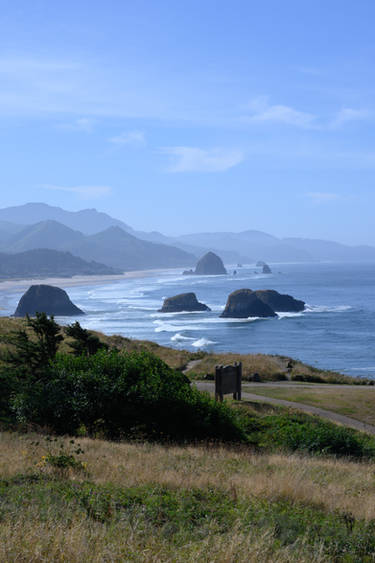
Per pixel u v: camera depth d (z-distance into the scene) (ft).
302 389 102.47
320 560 19.36
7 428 57.62
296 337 419.74
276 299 627.05
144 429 58.65
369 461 56.24
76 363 63.72
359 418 81.71
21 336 73.92
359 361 313.53
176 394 59.16
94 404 57.67
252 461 46.32
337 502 31.22
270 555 19.21
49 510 22.21
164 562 17.75
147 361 64.85
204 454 48.93
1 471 33.24
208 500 28.96
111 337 152.87
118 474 34.45
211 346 376.89
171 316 621.72
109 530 20.71
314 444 60.44
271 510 26.55
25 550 17.30
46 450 42.57
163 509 25.67
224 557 18.34
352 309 641.40
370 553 21.48
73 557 17.49
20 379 67.72
